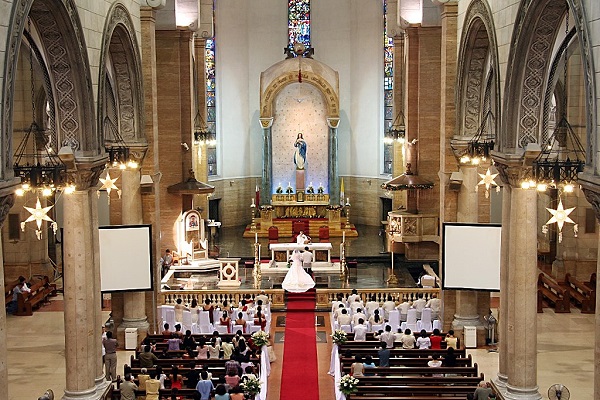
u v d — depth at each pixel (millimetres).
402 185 41969
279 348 32125
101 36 25172
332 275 42156
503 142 23859
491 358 29578
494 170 32219
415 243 44375
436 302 33750
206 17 47375
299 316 36531
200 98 48438
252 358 27109
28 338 32312
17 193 20672
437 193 43188
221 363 26500
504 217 24688
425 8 39062
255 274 39719
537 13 21359
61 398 24484
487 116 29969
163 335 29859
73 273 23672
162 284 38875
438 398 23203
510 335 24156
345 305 35031
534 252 23766
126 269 28656
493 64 25422
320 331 34312
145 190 31703
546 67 22844
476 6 27453
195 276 42062
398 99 48594
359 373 25031
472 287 28609
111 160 27484
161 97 42219
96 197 24578
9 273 39594
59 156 22516
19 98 36812
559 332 32531
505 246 24719
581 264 38562
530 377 24031
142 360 25953
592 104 16766
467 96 30500
